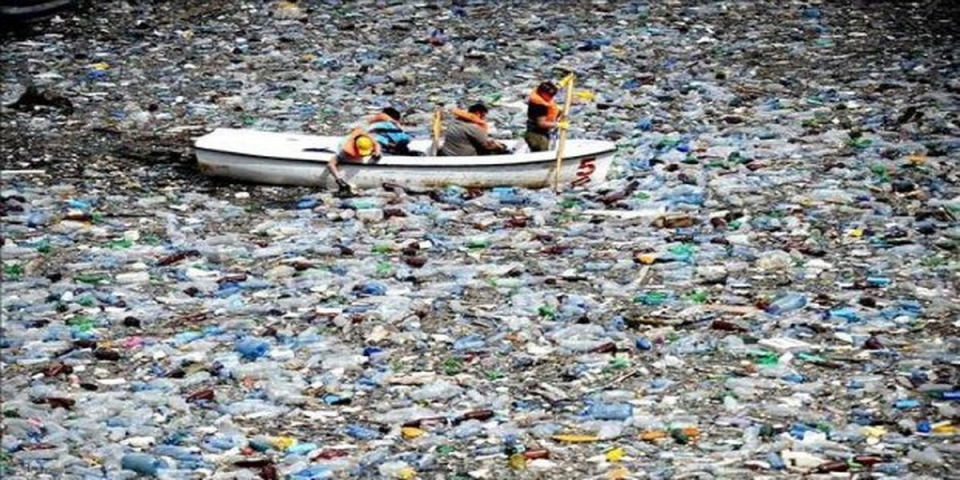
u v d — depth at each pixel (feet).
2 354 181.57
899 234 218.18
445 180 240.53
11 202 239.09
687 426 158.10
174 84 315.99
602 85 307.37
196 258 215.10
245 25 360.48
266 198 242.37
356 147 240.32
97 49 342.23
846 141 265.95
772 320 186.80
